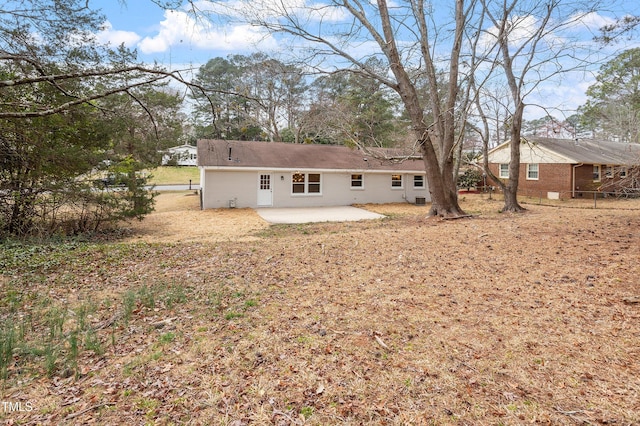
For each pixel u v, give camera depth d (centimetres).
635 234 832
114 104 1201
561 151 2217
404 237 930
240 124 2456
